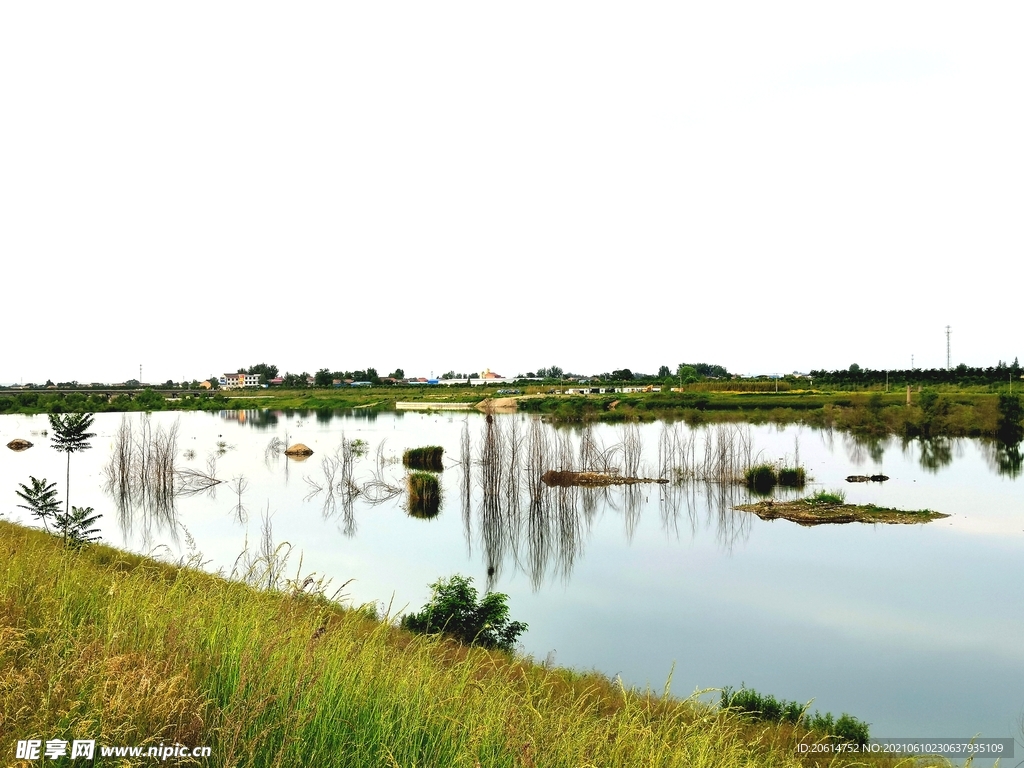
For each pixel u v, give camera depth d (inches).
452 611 689.0
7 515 1068.5
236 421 4072.3
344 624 310.0
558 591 994.7
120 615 273.6
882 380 5438.0
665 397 4471.0
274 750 205.2
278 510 1553.9
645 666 709.9
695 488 1823.3
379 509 1606.8
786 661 731.4
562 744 278.2
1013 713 599.8
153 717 186.2
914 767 472.4
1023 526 1382.9
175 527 1342.3
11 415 4377.5
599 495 1744.6
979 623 857.5
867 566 1128.8
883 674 700.0
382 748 225.3
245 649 245.9
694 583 1039.0
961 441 2783.0
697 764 300.0
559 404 4466.0
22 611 262.5
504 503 1657.2
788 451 2443.4
